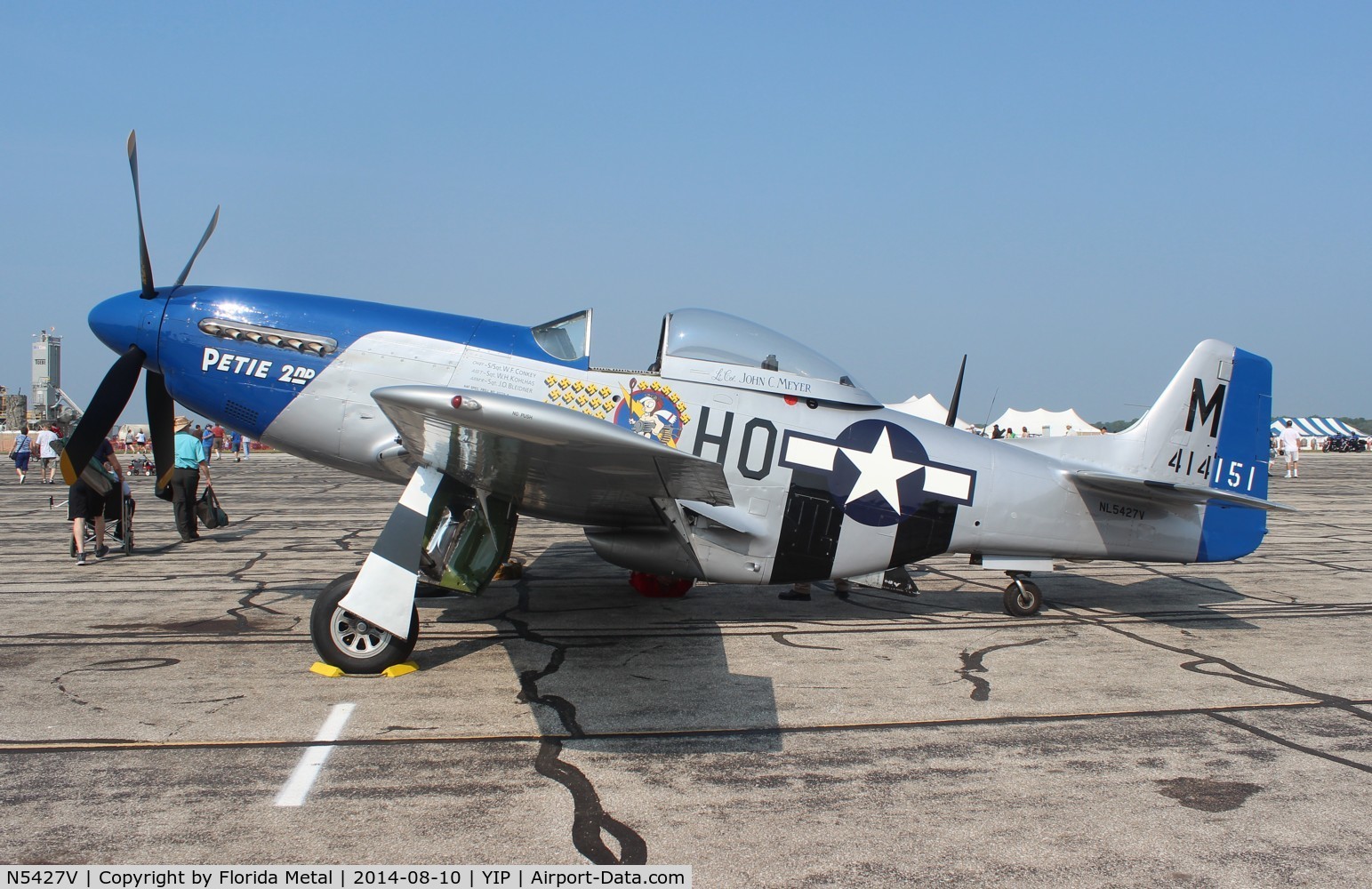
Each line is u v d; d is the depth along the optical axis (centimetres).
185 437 1065
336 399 611
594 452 413
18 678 482
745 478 625
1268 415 741
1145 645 592
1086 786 354
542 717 427
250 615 646
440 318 633
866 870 284
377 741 393
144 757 370
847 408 650
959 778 361
